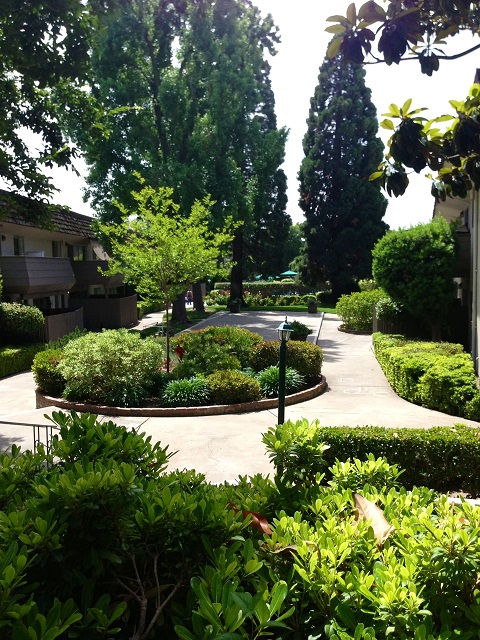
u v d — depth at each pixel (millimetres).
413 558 2637
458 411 11742
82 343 13578
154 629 2727
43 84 8336
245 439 10258
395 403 13258
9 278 22469
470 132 3191
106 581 2900
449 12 3258
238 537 2852
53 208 9984
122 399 12570
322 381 15352
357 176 45906
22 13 7512
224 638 2016
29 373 18922
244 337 15836
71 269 27781
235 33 30453
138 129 28281
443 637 2191
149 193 16578
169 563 2936
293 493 3857
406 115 3490
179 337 16469
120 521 2803
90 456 3836
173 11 29656
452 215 22734
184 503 2924
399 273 18281
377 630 2359
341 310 29016
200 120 28859
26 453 3975
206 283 59031
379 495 3730
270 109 45906
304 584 2602
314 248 46625
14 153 9336
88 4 8086
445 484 7500
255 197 34844
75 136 24094
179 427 11141
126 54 28047
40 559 2537
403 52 3008
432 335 19016
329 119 45938
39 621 2078
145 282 15531
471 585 2646
